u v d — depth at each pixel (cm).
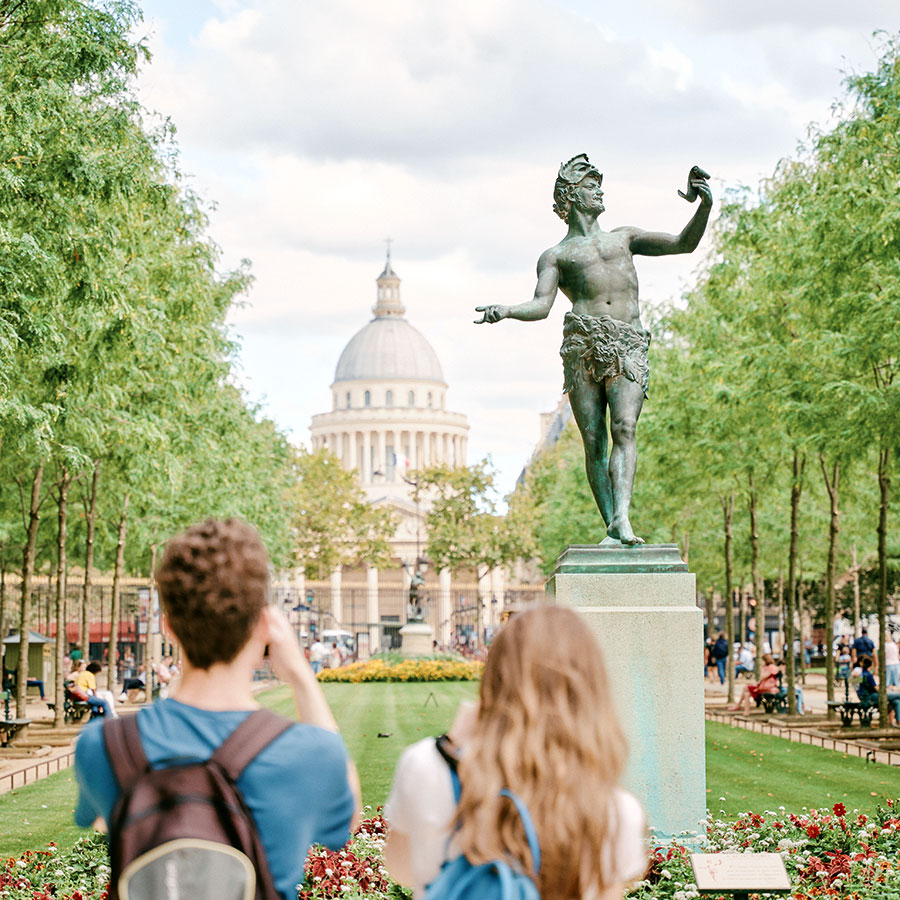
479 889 314
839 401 2547
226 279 3766
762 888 899
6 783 2116
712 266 3391
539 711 320
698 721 1208
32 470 3075
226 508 3922
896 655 3669
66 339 2197
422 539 14925
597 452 1322
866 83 2506
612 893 325
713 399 3172
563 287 1352
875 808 1534
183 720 351
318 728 355
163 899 321
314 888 1015
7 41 1984
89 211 2080
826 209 2472
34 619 5519
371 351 18475
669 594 1231
